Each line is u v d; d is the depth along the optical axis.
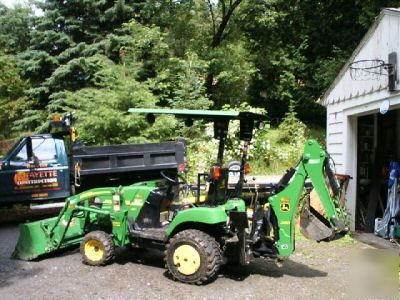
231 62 18.53
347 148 8.36
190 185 6.55
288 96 17.56
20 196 8.95
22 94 16.59
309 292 5.06
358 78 7.89
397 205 7.64
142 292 5.05
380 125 9.02
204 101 14.80
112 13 16.03
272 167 13.71
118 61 15.93
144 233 5.88
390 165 8.08
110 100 12.43
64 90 15.35
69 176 9.27
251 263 6.20
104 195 6.31
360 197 8.93
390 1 14.55
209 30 20.22
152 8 17.12
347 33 17.28
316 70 17.05
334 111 8.88
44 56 15.59
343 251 6.85
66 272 5.79
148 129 12.54
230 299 4.83
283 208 5.46
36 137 9.16
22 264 6.17
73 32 16.19
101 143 12.36
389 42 6.93
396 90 6.74
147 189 6.15
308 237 5.66
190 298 4.86
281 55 18.00
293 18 18.72
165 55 16.77
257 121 6.06
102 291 5.08
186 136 13.66
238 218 5.25
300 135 15.21
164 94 15.12
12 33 18.34
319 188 5.46
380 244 7.31
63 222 6.42
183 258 5.30
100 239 6.02
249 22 19.72
